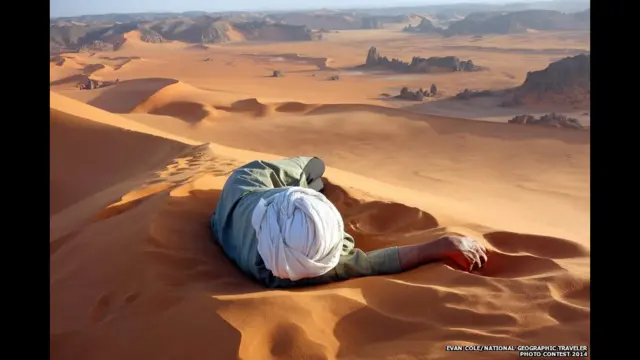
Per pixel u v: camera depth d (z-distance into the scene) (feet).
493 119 130.41
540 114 133.80
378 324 11.64
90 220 19.60
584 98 143.43
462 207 27.73
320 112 101.65
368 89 202.59
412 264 14.29
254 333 11.10
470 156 70.08
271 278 13.24
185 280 13.64
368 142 78.89
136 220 16.84
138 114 109.50
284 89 204.74
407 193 30.71
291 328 11.25
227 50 477.36
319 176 19.13
